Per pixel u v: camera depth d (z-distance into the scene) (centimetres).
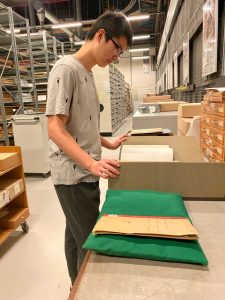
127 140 143
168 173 96
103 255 63
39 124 380
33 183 372
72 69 103
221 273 56
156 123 311
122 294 52
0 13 463
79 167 110
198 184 96
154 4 841
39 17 772
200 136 171
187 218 75
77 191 112
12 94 502
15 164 221
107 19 101
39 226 245
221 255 63
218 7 239
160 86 1264
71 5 878
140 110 375
